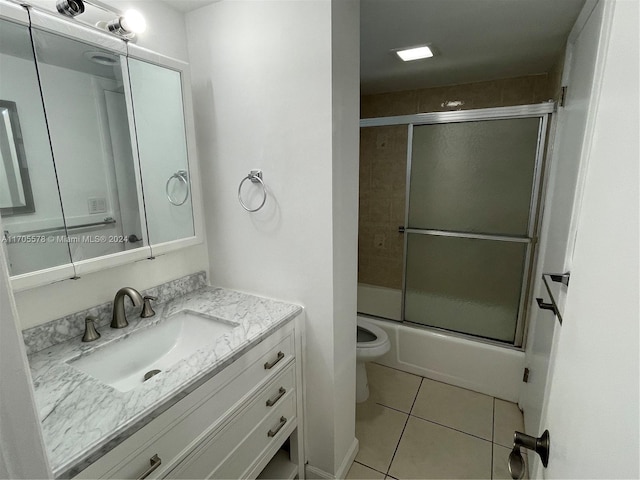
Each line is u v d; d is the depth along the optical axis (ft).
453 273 7.52
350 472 5.10
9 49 2.98
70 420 2.40
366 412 6.35
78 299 3.72
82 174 3.59
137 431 2.47
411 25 5.27
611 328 1.16
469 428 5.92
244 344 3.46
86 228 3.64
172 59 4.16
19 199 3.10
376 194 9.75
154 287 4.53
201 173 4.98
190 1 4.29
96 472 2.22
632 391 0.96
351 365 5.07
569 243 3.56
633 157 1.09
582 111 3.79
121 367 3.64
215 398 3.17
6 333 0.95
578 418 1.41
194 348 4.15
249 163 4.50
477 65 7.19
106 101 3.76
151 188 4.26
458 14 4.91
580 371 1.46
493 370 6.67
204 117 4.74
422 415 6.26
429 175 7.59
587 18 3.93
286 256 4.50
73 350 3.37
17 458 0.98
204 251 5.25
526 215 6.66
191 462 2.98
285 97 4.03
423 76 8.02
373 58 6.74
